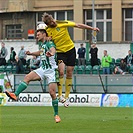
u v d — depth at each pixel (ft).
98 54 274.57
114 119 120.26
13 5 343.46
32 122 111.34
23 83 99.25
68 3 333.83
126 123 107.45
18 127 98.78
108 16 323.37
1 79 214.90
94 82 212.43
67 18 335.67
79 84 213.25
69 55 116.06
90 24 328.90
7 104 205.67
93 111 160.86
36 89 214.28
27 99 205.36
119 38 316.60
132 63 243.60
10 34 348.38
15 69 260.42
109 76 211.20
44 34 99.76
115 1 318.86
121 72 241.35
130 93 199.21
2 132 89.10
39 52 100.78
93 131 89.92
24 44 286.05
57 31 113.60
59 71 114.62
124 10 318.86
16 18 344.69
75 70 250.98
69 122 110.42
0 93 207.00
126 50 271.49
